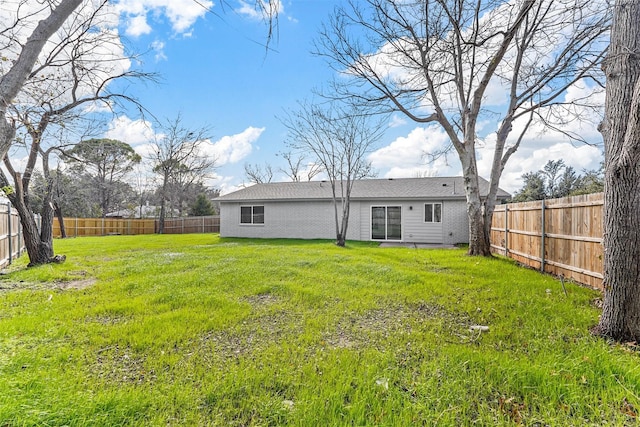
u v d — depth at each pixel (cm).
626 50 308
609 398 210
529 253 759
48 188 844
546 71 826
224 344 312
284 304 445
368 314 403
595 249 522
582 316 371
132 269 698
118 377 247
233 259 820
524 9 623
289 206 1667
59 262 826
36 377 233
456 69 878
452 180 1655
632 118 288
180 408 205
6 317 391
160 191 2850
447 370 248
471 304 434
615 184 309
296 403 208
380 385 228
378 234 1538
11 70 207
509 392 220
